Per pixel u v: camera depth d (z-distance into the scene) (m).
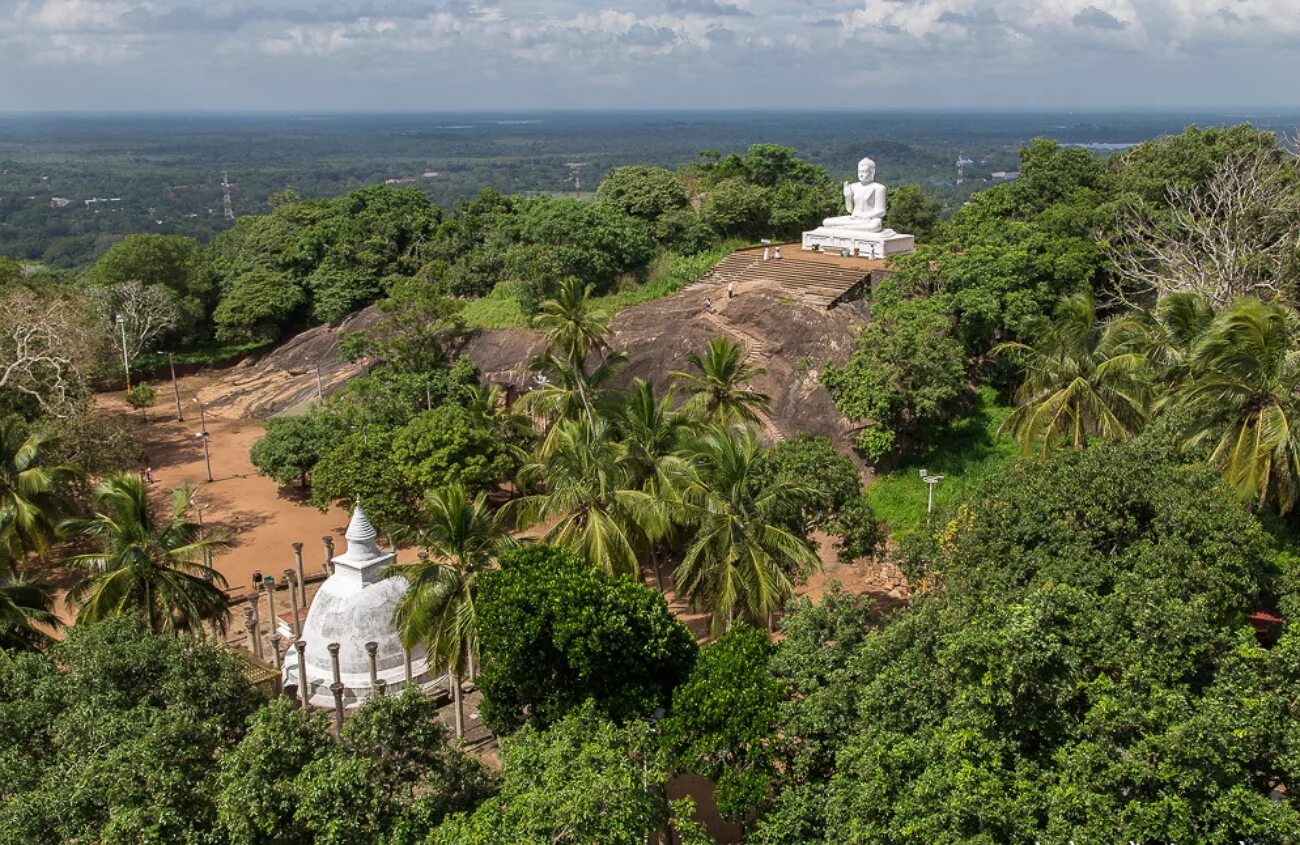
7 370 48.91
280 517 48.34
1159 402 31.98
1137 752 16.05
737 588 27.47
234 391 70.19
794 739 21.03
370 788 17.67
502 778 19.59
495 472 43.84
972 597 22.66
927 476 40.84
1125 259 49.00
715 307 52.94
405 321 58.69
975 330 46.38
